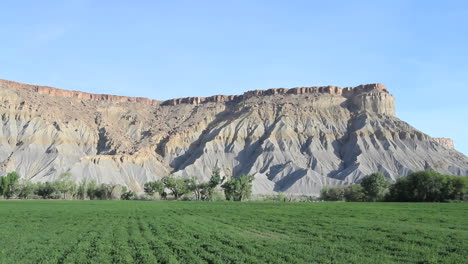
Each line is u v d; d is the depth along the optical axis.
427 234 40.38
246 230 46.88
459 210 73.69
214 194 154.00
